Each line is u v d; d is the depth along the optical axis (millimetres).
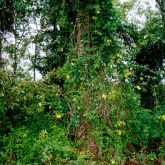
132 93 6172
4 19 9656
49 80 6781
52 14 7844
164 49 9609
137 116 6133
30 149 5547
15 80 6258
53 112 6188
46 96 6215
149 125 6129
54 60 8453
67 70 6527
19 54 8703
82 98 6145
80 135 6066
